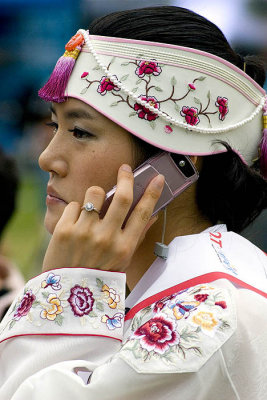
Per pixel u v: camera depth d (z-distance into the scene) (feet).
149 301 10.49
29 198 34.09
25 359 10.10
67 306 10.20
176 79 10.89
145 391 9.43
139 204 10.69
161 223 11.44
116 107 10.75
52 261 10.52
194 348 9.45
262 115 11.93
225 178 11.41
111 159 10.86
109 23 11.07
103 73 10.82
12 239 32.55
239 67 11.72
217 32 11.43
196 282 10.33
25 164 35.14
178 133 10.88
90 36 11.09
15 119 35.70
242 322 9.76
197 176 11.01
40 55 36.52
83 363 9.83
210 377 9.47
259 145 11.93
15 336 10.21
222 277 10.24
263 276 10.93
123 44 10.88
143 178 10.80
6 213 21.38
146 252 11.60
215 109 11.16
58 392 9.47
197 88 10.99
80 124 10.91
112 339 10.15
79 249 10.43
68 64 10.95
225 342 9.53
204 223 11.76
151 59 10.85
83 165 10.91
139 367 9.40
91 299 10.28
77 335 10.07
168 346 9.50
